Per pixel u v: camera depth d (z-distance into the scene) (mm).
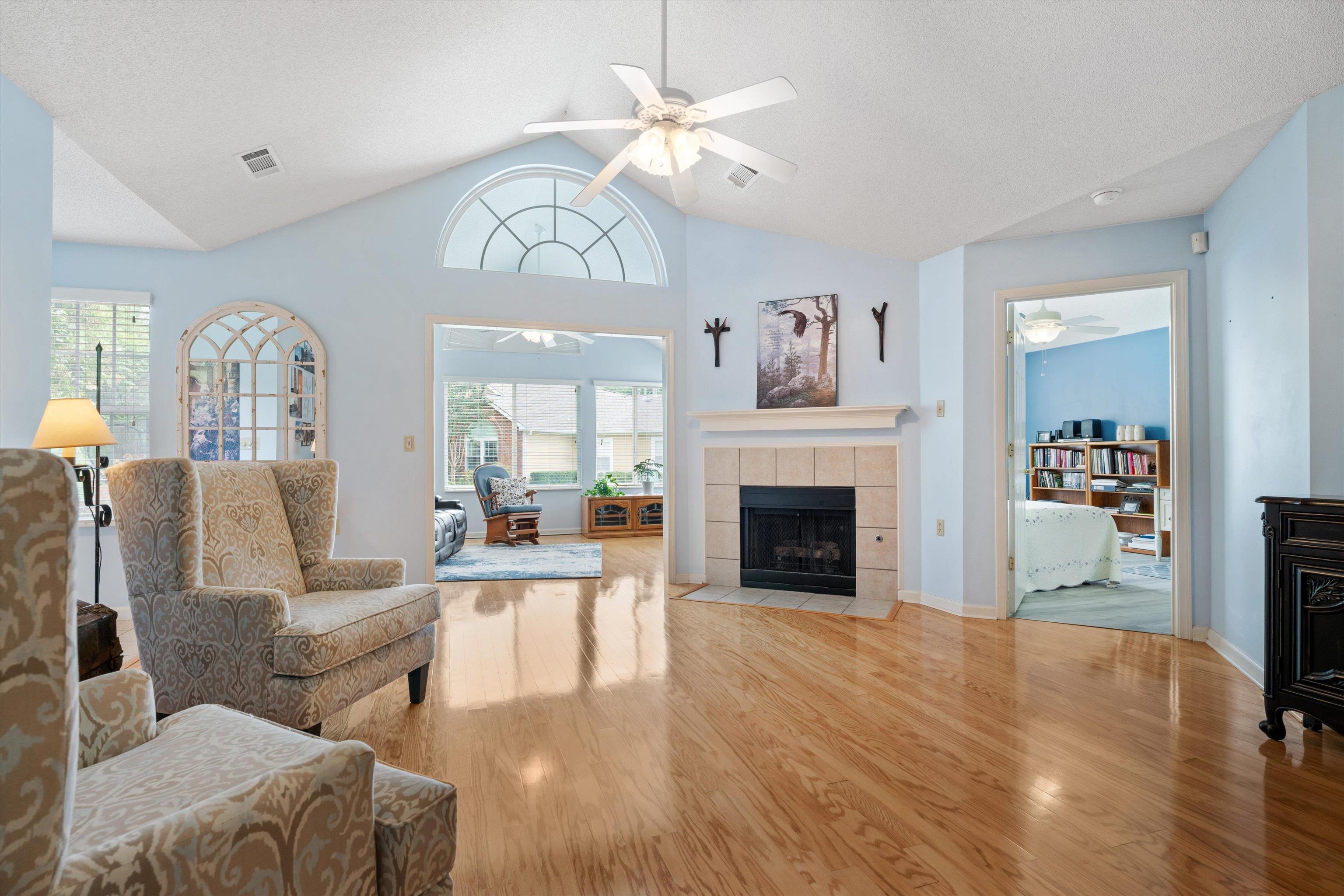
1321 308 2488
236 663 2080
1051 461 7750
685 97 2406
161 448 4082
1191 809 1853
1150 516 6863
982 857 1631
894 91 3004
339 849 936
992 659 3232
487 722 2471
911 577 4484
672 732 2369
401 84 3330
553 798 1918
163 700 2180
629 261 5258
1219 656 3277
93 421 2686
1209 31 2252
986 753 2197
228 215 3852
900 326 4500
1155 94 2566
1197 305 3561
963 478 4074
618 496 8195
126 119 2803
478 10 3016
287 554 2689
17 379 2451
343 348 4383
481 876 1557
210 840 778
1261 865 1594
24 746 613
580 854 1644
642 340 8914
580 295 4930
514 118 4230
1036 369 8039
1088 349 7488
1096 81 2580
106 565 3887
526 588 4988
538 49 3539
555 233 5070
